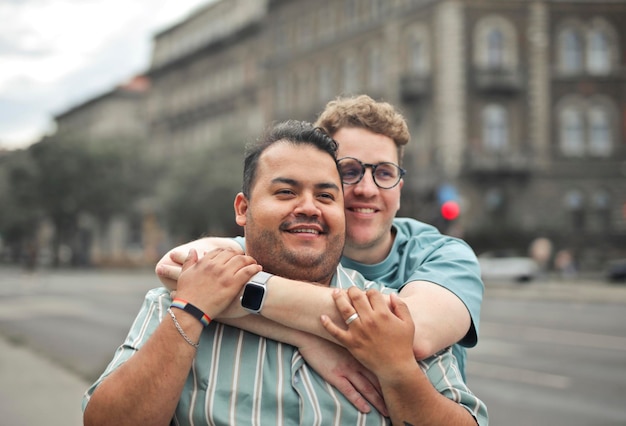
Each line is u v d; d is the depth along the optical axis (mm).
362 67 38250
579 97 34156
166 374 1812
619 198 34000
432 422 1851
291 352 1954
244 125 49844
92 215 55250
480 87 33219
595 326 15141
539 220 33531
